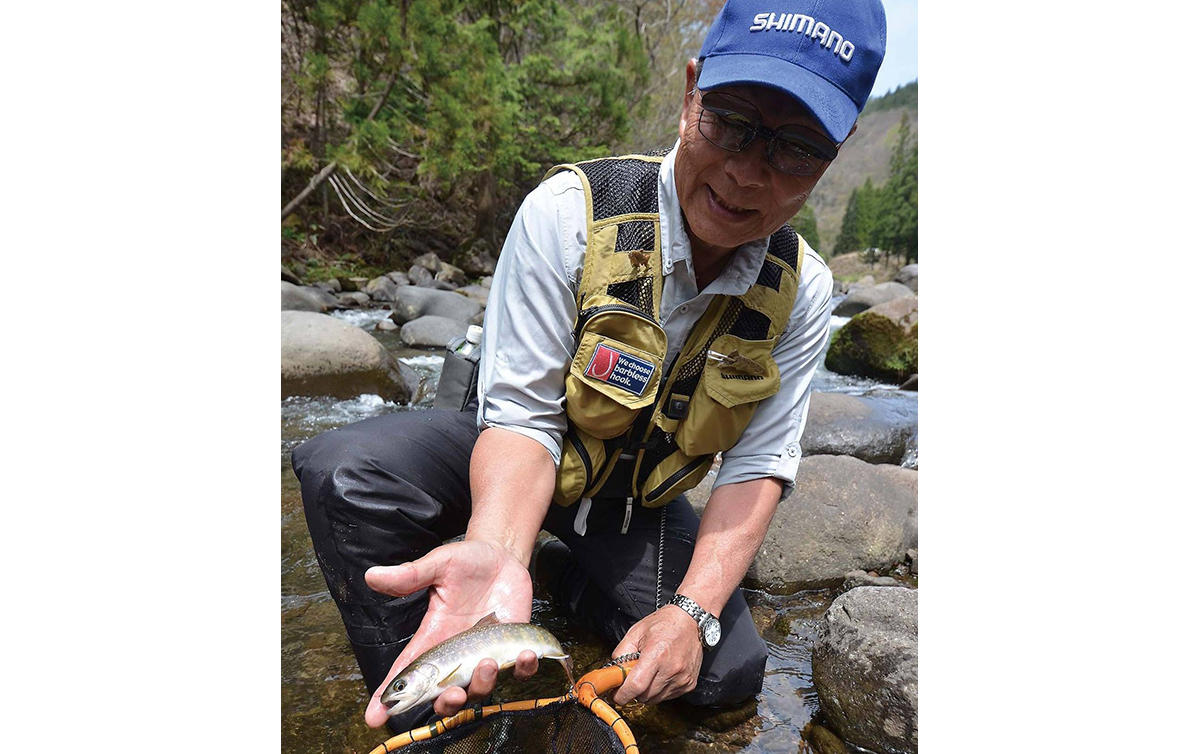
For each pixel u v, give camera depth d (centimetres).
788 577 279
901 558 291
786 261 200
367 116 1498
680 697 202
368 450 185
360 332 573
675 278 188
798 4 160
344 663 215
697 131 165
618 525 221
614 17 1902
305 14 1406
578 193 187
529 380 183
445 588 146
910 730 182
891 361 727
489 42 1527
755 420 204
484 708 148
